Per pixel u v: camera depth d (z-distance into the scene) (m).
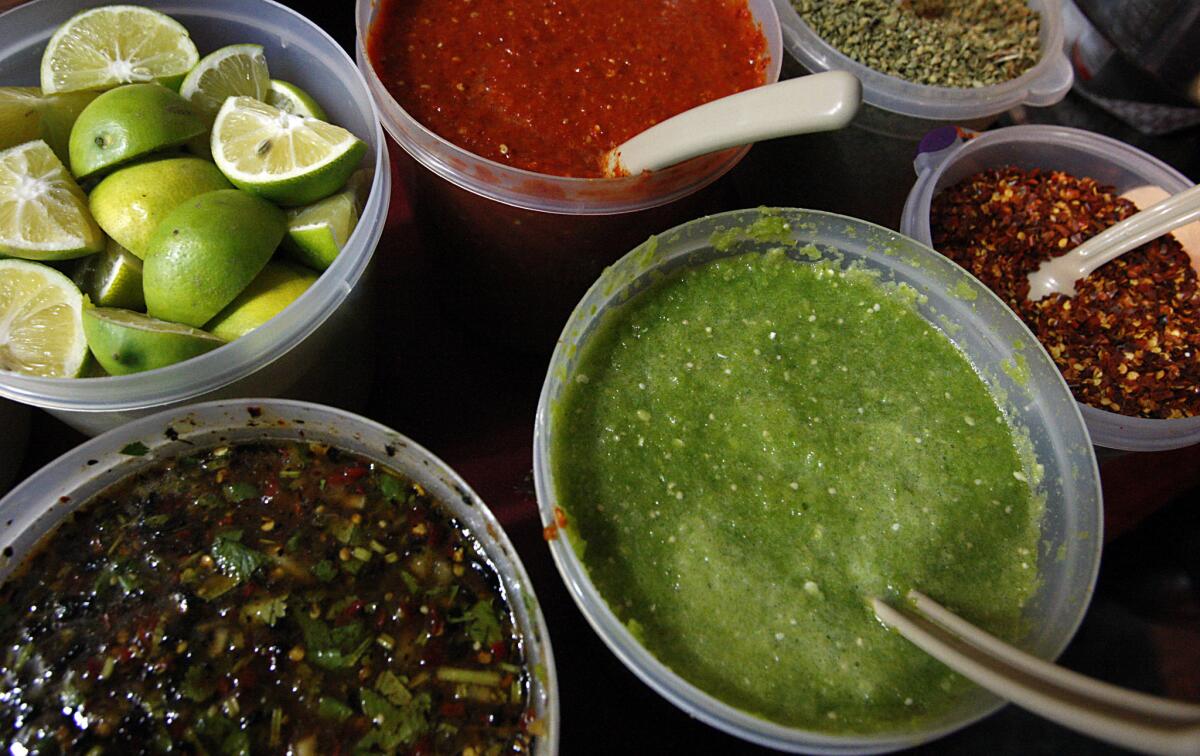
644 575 0.32
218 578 0.32
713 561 0.32
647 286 0.36
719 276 0.37
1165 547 0.39
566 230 0.37
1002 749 0.35
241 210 0.34
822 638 0.32
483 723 0.30
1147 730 0.24
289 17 0.39
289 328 0.34
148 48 0.38
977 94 0.41
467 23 0.40
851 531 0.33
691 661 0.31
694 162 0.36
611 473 0.33
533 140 0.38
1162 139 0.48
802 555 0.33
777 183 0.46
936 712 0.31
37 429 0.40
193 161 0.36
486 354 0.44
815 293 0.37
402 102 0.38
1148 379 0.39
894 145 0.43
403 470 0.34
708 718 0.29
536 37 0.40
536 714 0.31
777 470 0.34
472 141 0.38
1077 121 0.50
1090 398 0.39
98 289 0.36
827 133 0.43
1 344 0.34
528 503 0.40
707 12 0.41
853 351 0.36
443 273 0.43
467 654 0.31
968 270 0.41
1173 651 0.37
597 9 0.41
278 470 0.33
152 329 0.33
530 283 0.40
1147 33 0.41
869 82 0.41
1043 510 0.34
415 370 0.43
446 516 0.33
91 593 0.31
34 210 0.35
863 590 0.32
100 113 0.35
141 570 0.32
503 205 0.36
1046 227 0.42
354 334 0.38
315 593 0.32
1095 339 0.40
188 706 0.30
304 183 0.36
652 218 0.38
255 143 0.36
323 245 0.36
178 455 0.33
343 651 0.31
